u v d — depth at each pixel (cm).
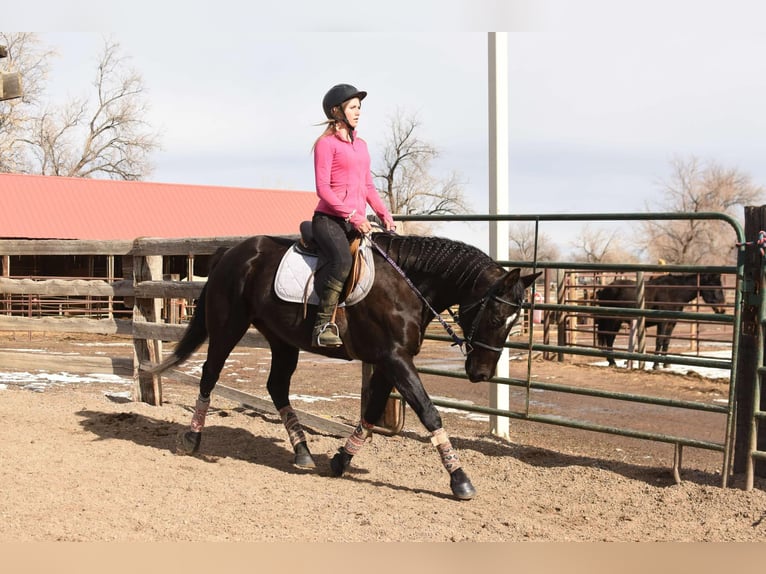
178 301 2014
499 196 717
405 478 564
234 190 3722
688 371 1267
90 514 437
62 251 886
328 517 452
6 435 630
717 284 1427
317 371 1289
